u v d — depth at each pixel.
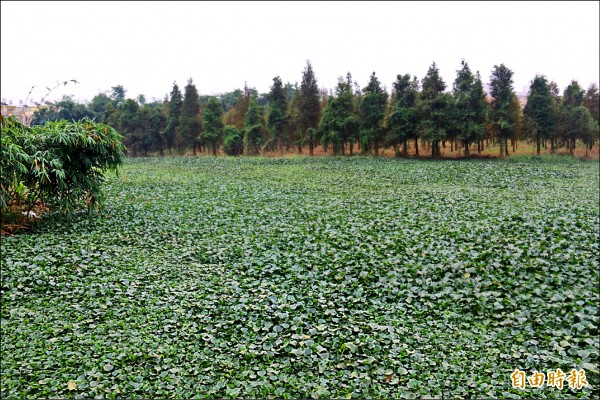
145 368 4.95
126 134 50.06
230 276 7.88
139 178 23.41
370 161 34.50
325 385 4.76
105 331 5.74
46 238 9.70
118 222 11.64
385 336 5.77
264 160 36.75
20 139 10.19
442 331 6.17
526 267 8.41
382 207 14.71
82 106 44.81
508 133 36.78
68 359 5.04
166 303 6.60
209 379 4.80
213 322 6.07
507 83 36.88
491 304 7.03
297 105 45.69
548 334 6.14
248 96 52.41
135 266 8.16
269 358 5.26
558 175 25.11
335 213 13.70
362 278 7.76
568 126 36.41
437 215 13.08
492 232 10.80
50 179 10.63
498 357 5.51
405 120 37.06
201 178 23.88
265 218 12.90
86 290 6.95
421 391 4.66
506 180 23.09
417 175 25.17
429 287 7.56
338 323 6.16
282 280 7.68
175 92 49.34
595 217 12.94
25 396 4.39
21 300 6.62
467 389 4.79
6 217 10.47
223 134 46.78
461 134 36.00
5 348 5.23
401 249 9.41
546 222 11.83
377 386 4.78
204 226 11.67
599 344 5.83
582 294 7.38
